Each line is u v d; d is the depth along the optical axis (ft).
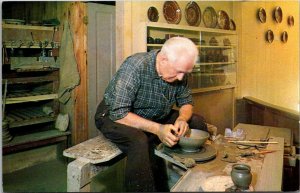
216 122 12.28
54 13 11.71
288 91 15.69
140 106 5.94
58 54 11.46
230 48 12.50
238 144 5.90
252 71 13.61
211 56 11.51
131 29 8.47
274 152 5.43
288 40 15.21
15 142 10.11
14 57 10.36
